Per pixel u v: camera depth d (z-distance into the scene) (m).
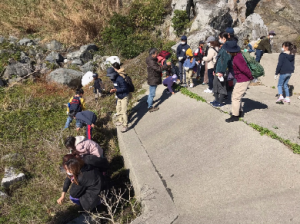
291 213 3.04
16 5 15.66
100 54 13.38
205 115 5.66
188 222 3.42
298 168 3.62
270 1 16.80
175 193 3.99
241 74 4.64
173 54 10.46
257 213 3.20
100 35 14.34
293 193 3.31
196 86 7.67
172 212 3.62
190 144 4.97
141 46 12.84
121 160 5.89
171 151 5.00
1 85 10.52
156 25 13.88
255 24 13.02
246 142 4.42
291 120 5.00
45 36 14.23
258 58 8.48
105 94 9.70
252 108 5.73
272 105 6.10
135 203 4.26
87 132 6.04
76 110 6.92
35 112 8.70
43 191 5.34
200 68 8.28
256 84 8.42
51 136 7.29
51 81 11.33
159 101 7.31
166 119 6.18
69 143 4.42
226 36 5.19
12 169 5.89
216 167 4.19
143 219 3.58
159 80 6.47
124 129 6.10
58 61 12.73
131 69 10.69
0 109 8.79
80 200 4.12
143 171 4.62
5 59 11.77
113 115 7.67
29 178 5.76
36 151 6.72
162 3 14.16
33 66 12.12
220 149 4.52
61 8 15.51
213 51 6.02
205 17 11.41
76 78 11.55
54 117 8.48
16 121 8.08
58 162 6.05
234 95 4.83
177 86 7.65
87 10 15.05
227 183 3.84
